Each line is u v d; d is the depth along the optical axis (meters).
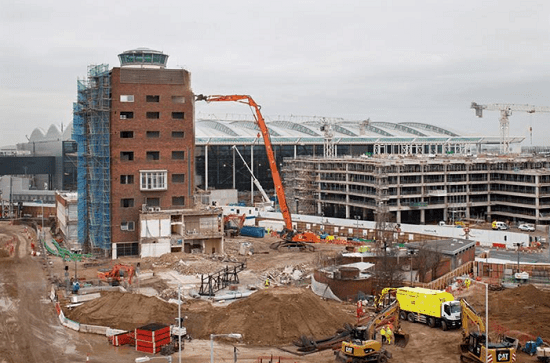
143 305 74.62
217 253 127.12
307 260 118.50
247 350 63.34
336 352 59.84
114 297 76.81
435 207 185.62
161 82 128.62
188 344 65.25
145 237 121.75
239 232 156.25
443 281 95.00
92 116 127.06
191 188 132.12
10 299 86.31
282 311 68.62
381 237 124.00
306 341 64.12
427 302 72.12
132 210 126.75
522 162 196.00
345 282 87.25
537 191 178.50
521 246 130.50
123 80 125.81
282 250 132.62
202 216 127.19
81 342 66.31
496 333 68.62
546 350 59.38
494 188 194.62
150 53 135.75
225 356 61.06
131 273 94.56
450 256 102.50
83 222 133.75
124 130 125.94
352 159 197.38
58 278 100.44
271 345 65.00
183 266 109.50
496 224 167.25
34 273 106.44
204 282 97.81
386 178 179.25
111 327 70.31
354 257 102.00
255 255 125.31
